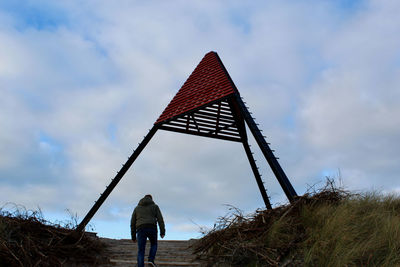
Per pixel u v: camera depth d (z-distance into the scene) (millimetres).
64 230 7789
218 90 11125
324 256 5262
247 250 6145
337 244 5359
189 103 11664
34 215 7555
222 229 6918
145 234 6395
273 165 8438
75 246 7156
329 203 7086
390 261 4926
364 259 5156
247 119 9727
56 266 6367
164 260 7152
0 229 6383
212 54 13609
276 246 6031
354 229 5789
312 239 5750
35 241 6840
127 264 6895
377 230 5719
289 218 6633
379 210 6566
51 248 6789
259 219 6934
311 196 7238
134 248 8945
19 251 6160
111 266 6766
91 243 7902
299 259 5551
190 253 7695
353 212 6293
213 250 6684
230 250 6414
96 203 10148
